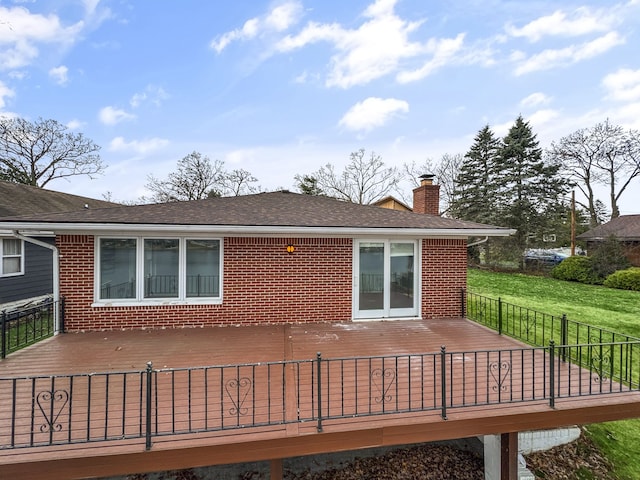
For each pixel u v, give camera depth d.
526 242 23.09
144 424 3.48
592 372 5.12
